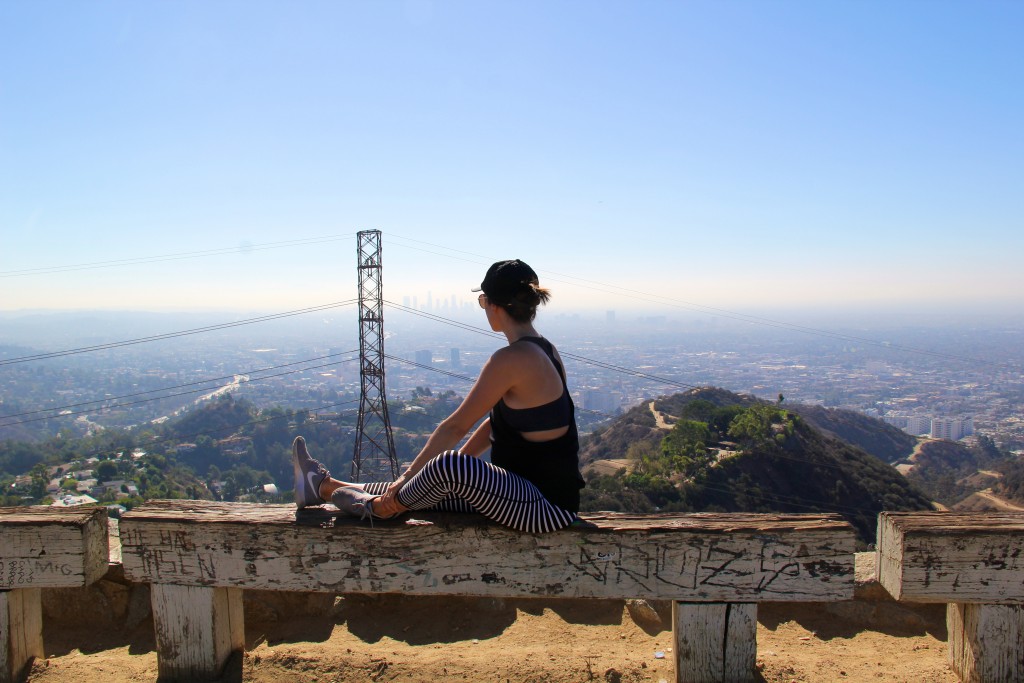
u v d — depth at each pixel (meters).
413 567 2.21
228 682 2.35
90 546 2.39
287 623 3.12
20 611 2.52
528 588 2.19
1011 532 2.12
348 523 2.24
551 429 2.20
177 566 2.32
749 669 2.21
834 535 2.12
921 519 2.25
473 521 2.21
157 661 2.40
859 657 2.65
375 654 2.55
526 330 2.27
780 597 2.14
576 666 2.47
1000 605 2.17
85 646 2.99
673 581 2.16
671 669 2.45
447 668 2.46
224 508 2.46
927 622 3.03
